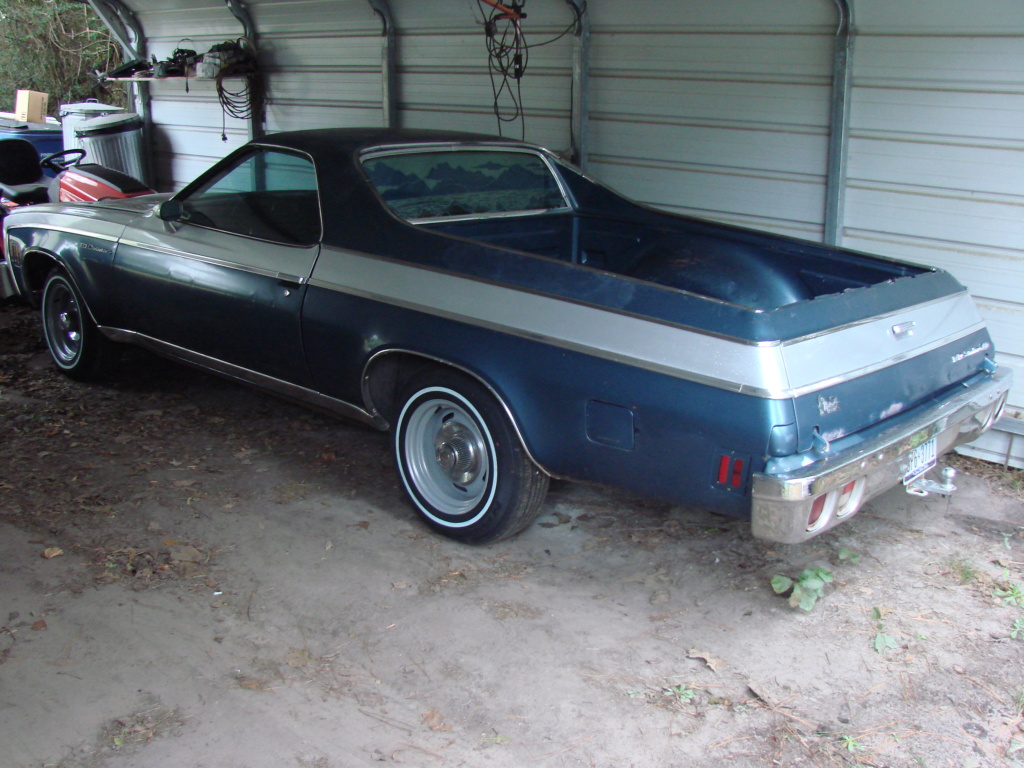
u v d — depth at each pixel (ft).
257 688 9.57
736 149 17.87
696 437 9.95
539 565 12.20
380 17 22.74
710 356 9.81
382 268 12.49
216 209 14.90
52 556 11.93
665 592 11.58
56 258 17.24
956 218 15.61
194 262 14.83
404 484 13.00
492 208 15.20
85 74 49.08
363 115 24.26
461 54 21.70
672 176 18.90
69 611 10.79
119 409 17.21
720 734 9.03
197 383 18.79
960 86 14.98
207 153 28.78
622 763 8.61
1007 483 14.84
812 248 13.60
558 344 10.82
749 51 17.15
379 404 13.24
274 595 11.31
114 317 16.66
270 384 14.52
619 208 16.01
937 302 11.80
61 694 9.36
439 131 15.24
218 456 15.34
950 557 12.45
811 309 10.11
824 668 10.09
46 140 30.27
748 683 9.81
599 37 19.13
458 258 11.91
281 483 14.40
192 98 28.53
